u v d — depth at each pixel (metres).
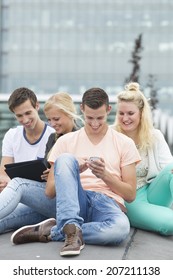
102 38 56.44
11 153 4.77
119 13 56.12
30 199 4.06
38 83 57.53
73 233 3.46
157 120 15.06
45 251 3.60
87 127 4.00
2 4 57.44
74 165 3.61
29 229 3.85
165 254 3.76
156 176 4.51
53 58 57.19
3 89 57.84
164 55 55.53
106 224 3.67
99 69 56.47
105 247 3.72
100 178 3.78
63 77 57.12
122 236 3.70
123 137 4.03
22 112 4.46
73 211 3.49
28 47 57.28
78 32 56.72
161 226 4.22
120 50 56.12
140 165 4.52
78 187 3.73
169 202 4.58
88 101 3.80
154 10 55.59
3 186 4.57
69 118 4.45
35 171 4.05
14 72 57.66
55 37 57.09
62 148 4.01
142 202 4.43
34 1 57.00
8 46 57.59
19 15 57.28
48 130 4.69
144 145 4.49
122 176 3.97
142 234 4.27
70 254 3.42
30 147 4.68
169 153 4.56
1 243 3.92
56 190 3.57
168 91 55.44
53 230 3.80
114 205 3.85
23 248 3.71
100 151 3.98
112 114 9.52
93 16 56.47
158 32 55.62
